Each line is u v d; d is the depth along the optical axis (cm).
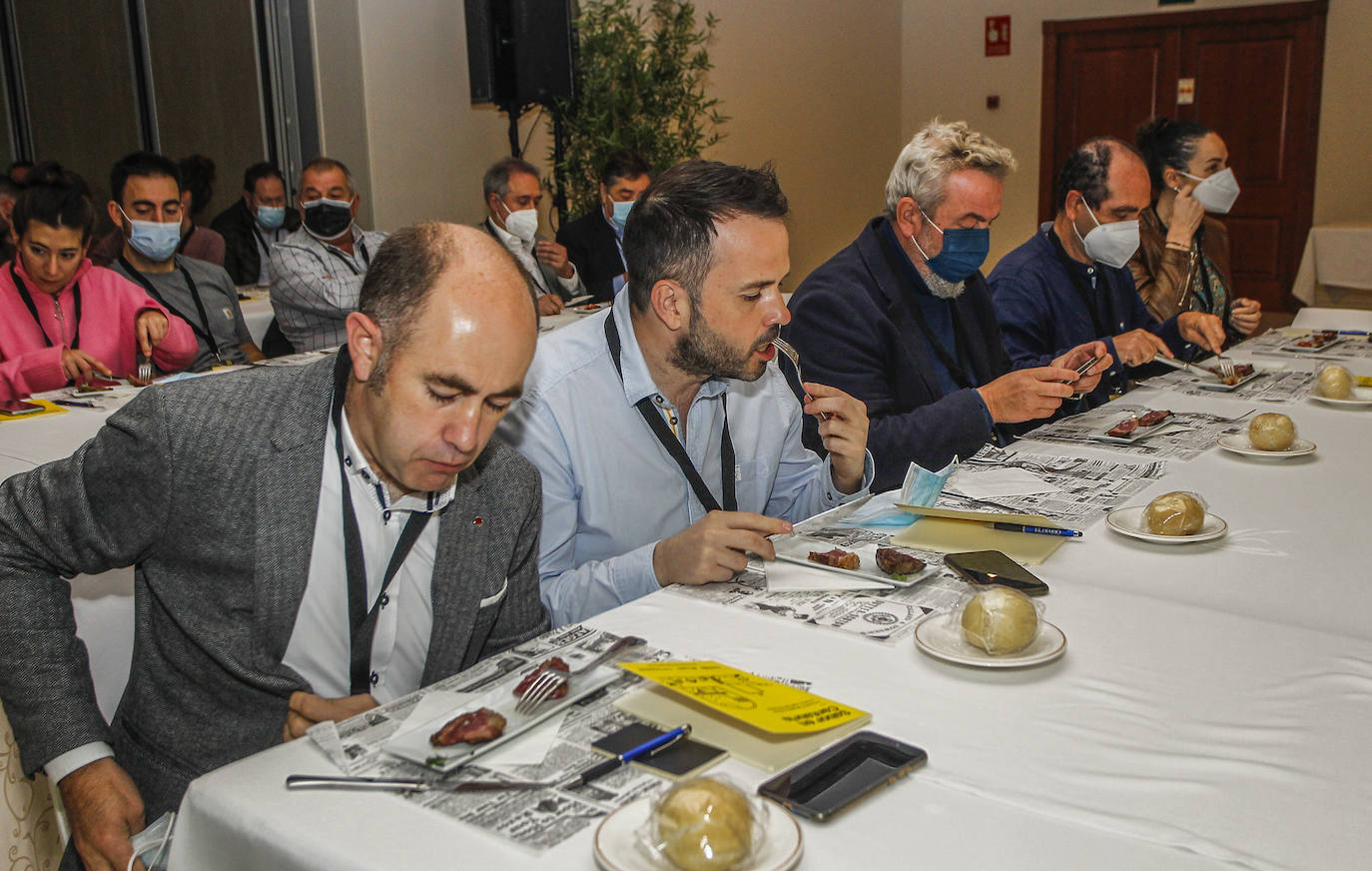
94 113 618
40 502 122
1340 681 107
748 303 150
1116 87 879
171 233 374
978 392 227
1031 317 308
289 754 95
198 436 120
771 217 149
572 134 614
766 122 789
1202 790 87
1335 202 816
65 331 320
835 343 243
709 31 717
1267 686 106
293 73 568
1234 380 267
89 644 186
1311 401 251
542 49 582
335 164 437
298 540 123
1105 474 191
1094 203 309
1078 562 145
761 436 179
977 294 273
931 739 96
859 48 894
